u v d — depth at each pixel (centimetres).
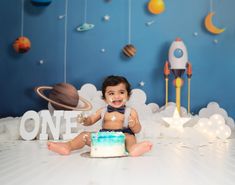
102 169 135
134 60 312
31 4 309
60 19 310
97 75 311
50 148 173
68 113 247
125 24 313
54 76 309
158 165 144
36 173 128
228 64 317
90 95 292
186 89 311
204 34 316
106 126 189
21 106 306
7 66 307
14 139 245
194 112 313
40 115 247
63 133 248
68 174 126
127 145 178
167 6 315
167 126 267
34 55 308
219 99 315
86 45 311
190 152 183
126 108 191
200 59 315
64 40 310
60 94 283
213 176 123
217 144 221
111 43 312
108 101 192
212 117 254
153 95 311
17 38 297
